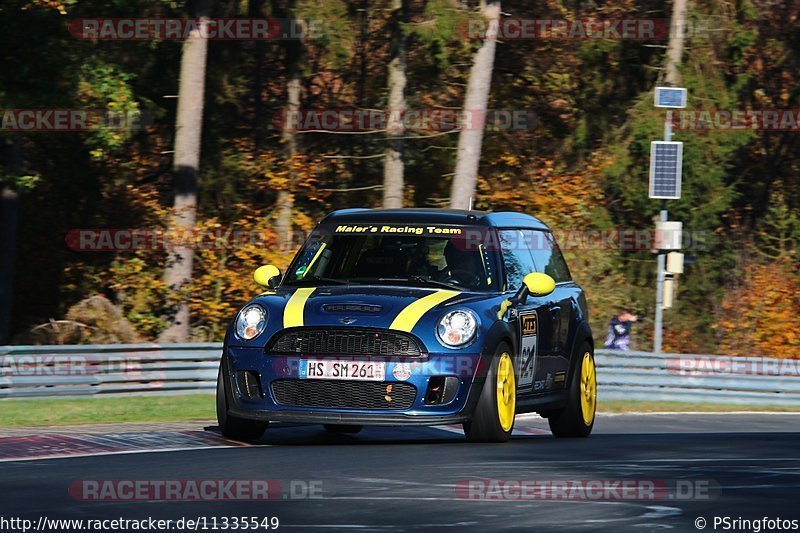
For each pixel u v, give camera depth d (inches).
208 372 2234.3
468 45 3531.0
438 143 4097.0
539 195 4023.1
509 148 4247.0
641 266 4215.1
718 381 2527.1
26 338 3132.4
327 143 4200.3
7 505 856.3
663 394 2518.5
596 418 2039.9
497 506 871.7
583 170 4180.6
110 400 2028.8
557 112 4335.6
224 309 3417.8
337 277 1391.5
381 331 1239.5
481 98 3476.9
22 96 2721.5
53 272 3690.9
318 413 1240.2
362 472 1039.6
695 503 900.0
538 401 1437.0
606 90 4335.6
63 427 1480.1
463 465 1097.4
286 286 1390.3
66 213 3732.8
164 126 3868.1
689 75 4153.5
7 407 1841.8
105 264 3646.7
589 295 3735.2
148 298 3297.2
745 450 1288.1
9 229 3427.7
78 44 2800.2
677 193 2573.8
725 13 4237.2
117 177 3757.4
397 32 3737.7
